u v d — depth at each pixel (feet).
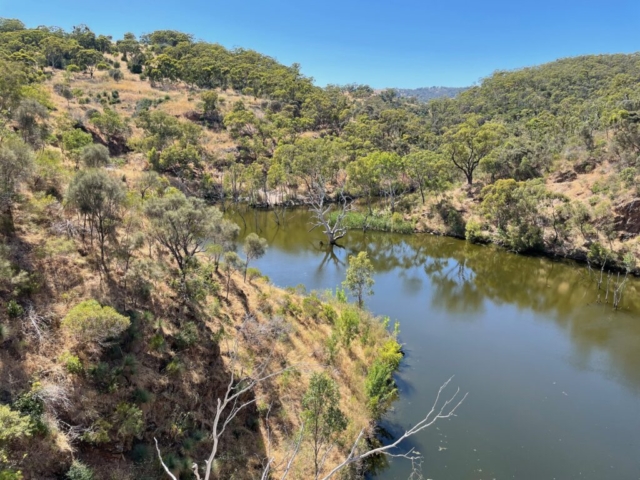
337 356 87.40
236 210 266.16
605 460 70.90
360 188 260.83
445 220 228.63
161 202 85.20
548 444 74.28
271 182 271.08
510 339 114.01
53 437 44.42
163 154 261.03
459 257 191.11
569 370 98.78
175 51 479.82
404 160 252.21
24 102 112.57
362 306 119.85
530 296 146.92
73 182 69.62
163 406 56.13
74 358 51.49
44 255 64.28
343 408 74.18
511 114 485.56
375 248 203.10
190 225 81.20
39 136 117.60
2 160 66.39
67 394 48.78
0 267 53.72
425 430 76.64
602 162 213.66
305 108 435.94
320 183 241.96
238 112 340.18
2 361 48.03
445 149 258.37
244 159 316.40
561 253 182.60
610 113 222.07
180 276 81.30
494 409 83.46
